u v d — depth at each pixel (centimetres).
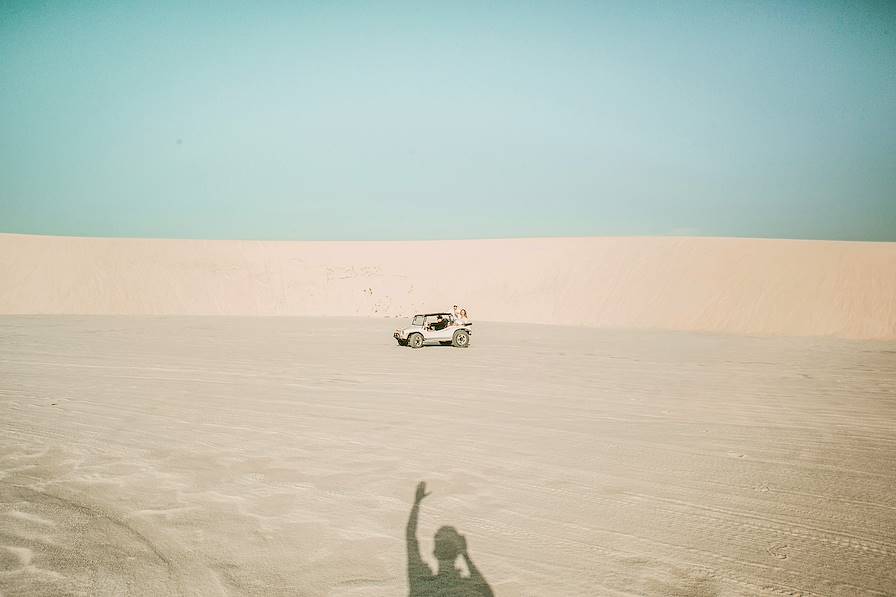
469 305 3878
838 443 727
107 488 540
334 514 484
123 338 2102
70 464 611
